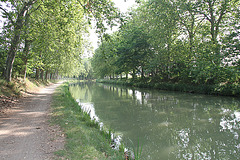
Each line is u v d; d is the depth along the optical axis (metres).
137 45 28.56
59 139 4.57
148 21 28.20
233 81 16.06
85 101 15.89
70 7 10.91
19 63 15.49
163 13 22.33
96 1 8.84
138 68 34.41
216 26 19.05
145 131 7.32
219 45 15.57
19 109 8.55
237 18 17.47
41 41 12.30
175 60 22.83
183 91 21.41
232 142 6.09
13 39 12.05
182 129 7.57
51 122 6.24
